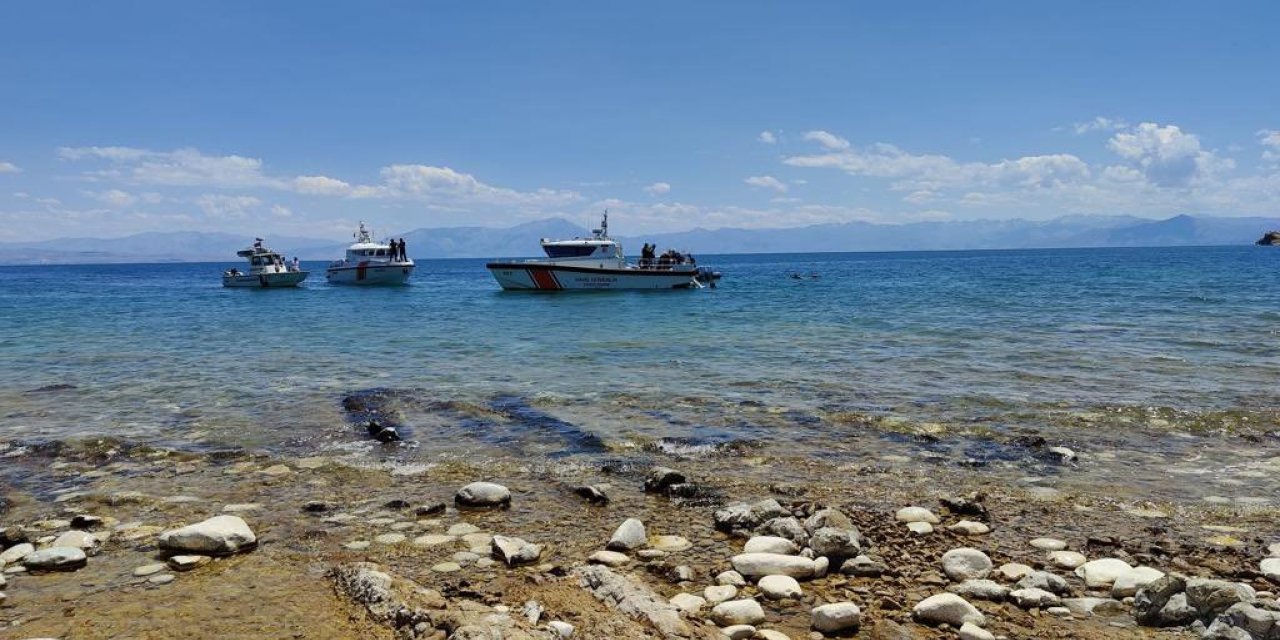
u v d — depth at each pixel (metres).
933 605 4.75
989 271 83.19
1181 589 4.80
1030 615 4.86
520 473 8.35
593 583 5.06
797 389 13.16
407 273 64.31
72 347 20.66
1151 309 28.77
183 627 4.48
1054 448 9.06
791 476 8.23
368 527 6.55
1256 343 18.31
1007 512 6.98
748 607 4.77
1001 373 14.52
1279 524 6.61
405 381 14.45
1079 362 15.71
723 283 62.75
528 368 16.00
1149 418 10.68
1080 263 110.44
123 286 75.69
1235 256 145.12
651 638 4.23
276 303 43.97
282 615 4.64
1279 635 4.24
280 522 6.68
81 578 5.34
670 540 6.24
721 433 10.14
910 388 13.11
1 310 38.25
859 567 5.58
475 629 4.04
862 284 57.78
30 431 10.48
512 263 48.78
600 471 8.40
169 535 5.86
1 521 6.85
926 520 6.73
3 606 4.85
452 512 6.99
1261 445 9.32
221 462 8.85
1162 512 6.95
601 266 49.31
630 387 13.55
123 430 10.53
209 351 19.55
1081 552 5.98
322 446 9.62
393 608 4.54
